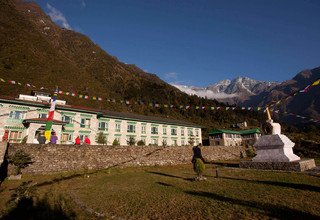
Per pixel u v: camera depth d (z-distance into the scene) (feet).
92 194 35.58
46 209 27.45
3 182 45.47
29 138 84.69
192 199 30.19
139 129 133.49
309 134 183.11
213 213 23.99
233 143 191.11
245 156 114.93
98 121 118.01
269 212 23.38
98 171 62.75
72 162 63.10
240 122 339.77
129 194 34.91
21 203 27.84
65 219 24.02
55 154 60.90
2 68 220.43
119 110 261.65
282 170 51.88
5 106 89.71
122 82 444.96
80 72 354.13
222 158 105.40
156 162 81.61
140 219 23.43
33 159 57.06
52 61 321.52
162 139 143.02
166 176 54.75
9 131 88.28
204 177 47.09
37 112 95.86
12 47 274.77
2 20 330.34
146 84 472.85
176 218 23.21
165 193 34.73
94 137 110.01
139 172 64.54
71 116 105.70
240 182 41.19
